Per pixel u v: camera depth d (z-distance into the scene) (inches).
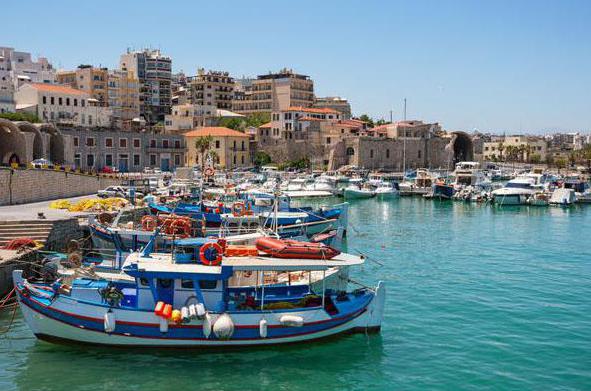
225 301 1088.8
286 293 1193.4
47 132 4429.1
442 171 6368.1
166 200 2495.1
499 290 1545.3
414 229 2738.7
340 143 6594.5
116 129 5674.2
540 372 1019.3
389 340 1156.5
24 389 931.3
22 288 1082.1
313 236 1921.8
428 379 991.6
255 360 1048.8
